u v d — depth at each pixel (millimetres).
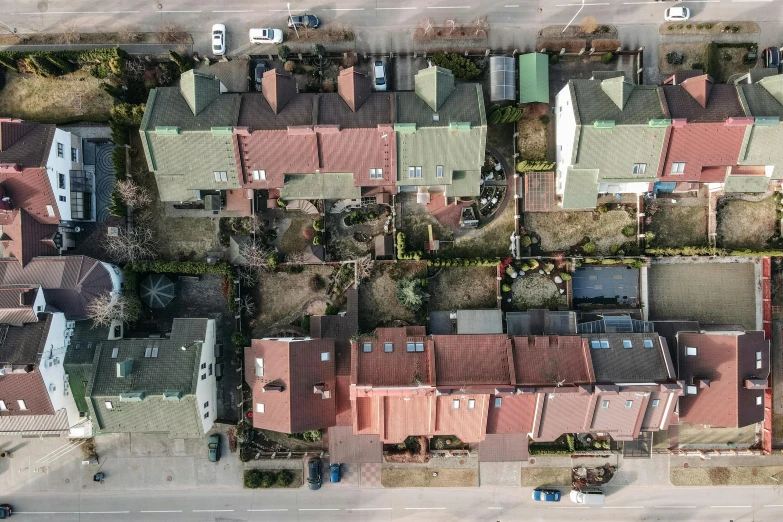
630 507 46875
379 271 46031
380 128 38969
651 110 39500
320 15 45812
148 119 40031
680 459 46875
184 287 46031
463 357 40094
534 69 43844
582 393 38906
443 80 40406
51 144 40938
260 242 45344
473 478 46875
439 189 44312
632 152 40000
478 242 46000
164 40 45406
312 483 46031
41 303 40500
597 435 46312
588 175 41938
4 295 39625
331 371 41781
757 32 45219
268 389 40312
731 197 45562
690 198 45500
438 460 46844
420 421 40375
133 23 45750
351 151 40219
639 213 45000
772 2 45156
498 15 45625
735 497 46844
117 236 44062
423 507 46938
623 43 45594
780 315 45906
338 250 46031
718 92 40062
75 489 46875
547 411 40125
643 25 45469
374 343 40875
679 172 40500
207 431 44812
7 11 45688
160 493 47000
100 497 46969
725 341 41062
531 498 46938
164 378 40594
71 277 41188
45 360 39469
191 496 47031
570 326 43844
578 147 39969
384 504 46938
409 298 43469
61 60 43969
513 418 40750
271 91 40312
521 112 43594
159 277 44875
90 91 45656
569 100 41031
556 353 40281
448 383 39188
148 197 45219
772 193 45312
